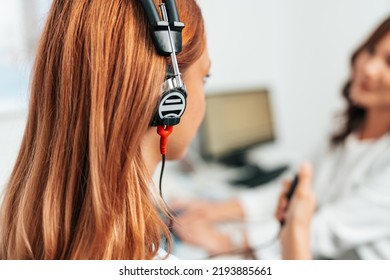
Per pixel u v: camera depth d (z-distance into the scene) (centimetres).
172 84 38
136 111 37
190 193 118
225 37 160
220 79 161
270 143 166
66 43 38
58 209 40
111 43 37
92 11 37
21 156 47
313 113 207
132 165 39
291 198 70
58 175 40
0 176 87
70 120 39
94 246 38
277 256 85
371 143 114
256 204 109
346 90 128
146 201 41
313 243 92
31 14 101
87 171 39
